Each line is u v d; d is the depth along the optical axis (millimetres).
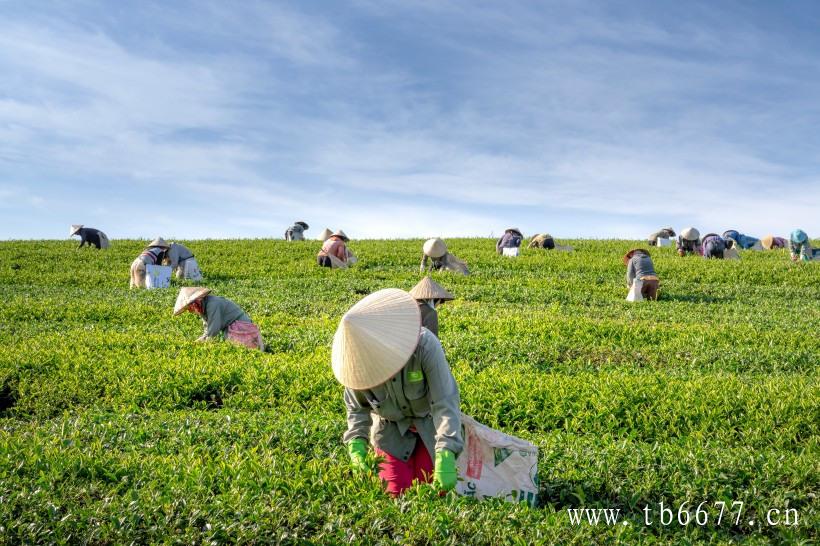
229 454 6691
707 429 8617
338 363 5211
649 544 5375
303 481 5883
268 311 17031
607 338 14172
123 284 22672
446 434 5363
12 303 17219
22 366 10836
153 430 7555
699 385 9953
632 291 19781
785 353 12711
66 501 5535
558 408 9125
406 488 5691
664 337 14234
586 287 21906
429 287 9273
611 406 9141
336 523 5238
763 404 9070
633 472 6527
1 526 5117
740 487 6297
